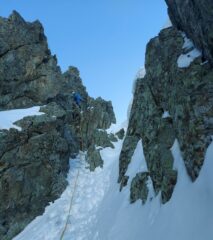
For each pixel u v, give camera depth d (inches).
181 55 592.7
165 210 482.3
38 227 759.7
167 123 591.2
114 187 795.4
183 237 409.1
